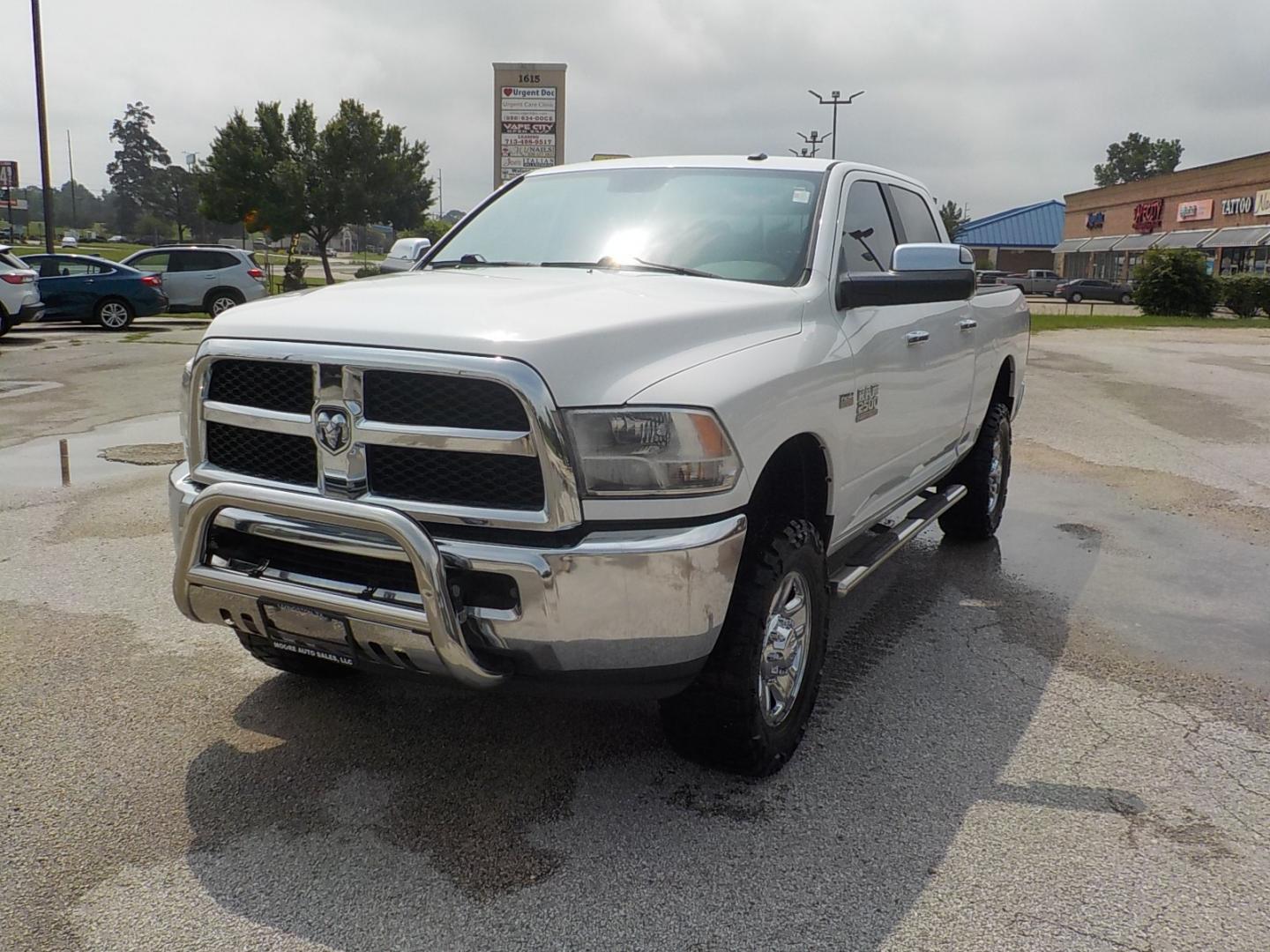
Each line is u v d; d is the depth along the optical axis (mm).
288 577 3053
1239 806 3365
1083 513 7273
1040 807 3326
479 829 3139
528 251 4301
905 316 4383
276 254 92250
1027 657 4621
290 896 2805
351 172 45375
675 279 3732
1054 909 2799
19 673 4203
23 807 3213
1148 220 62938
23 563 5590
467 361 2791
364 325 2963
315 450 3059
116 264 21672
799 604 3545
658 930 2691
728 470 2967
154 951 2584
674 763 3561
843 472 3795
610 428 2832
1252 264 51594
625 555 2822
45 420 9961
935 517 5062
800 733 3613
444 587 2764
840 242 4094
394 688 4125
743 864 2984
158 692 4051
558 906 2781
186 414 3381
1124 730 3906
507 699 4051
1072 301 54000
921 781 3482
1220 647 4777
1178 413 11828
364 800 3293
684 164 4582
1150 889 2895
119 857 2969
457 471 2893
